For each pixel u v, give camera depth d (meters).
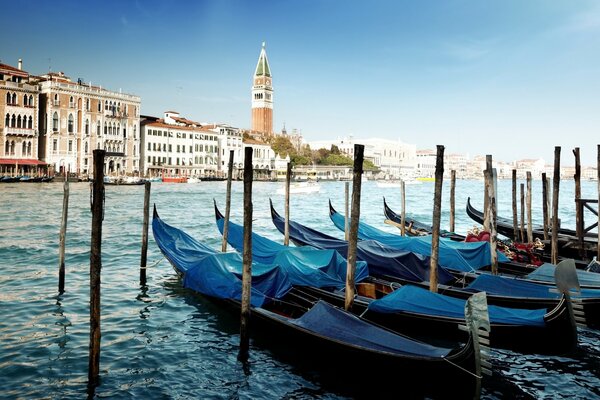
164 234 16.56
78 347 10.65
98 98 80.75
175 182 89.56
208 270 12.73
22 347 10.57
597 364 10.18
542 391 9.10
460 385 7.92
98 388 8.90
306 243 18.52
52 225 30.55
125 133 85.62
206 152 103.06
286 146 135.88
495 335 10.24
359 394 8.80
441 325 10.42
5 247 22.58
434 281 12.62
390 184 101.94
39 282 16.05
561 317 9.62
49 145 74.62
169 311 13.24
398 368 8.45
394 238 18.06
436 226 12.70
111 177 77.44
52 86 74.50
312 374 9.54
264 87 159.62
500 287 12.34
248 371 9.67
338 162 139.88
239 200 58.19
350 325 9.59
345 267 13.80
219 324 12.27
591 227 20.67
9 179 67.12
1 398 8.42
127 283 16.06
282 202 58.06
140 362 10.02
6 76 71.56
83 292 14.88
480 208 57.03
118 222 33.47
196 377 9.41
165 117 109.94
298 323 10.11
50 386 8.91
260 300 11.47
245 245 10.41
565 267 9.54
